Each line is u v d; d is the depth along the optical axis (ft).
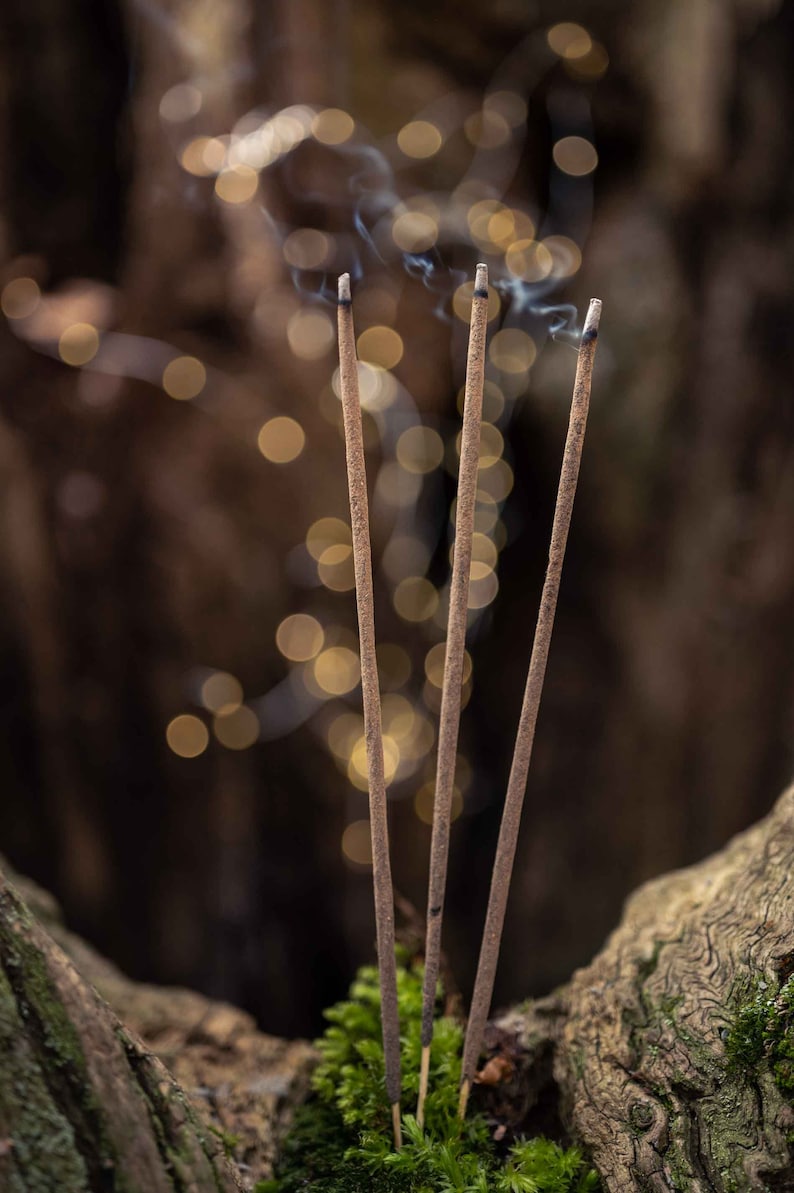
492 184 2.98
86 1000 1.28
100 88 2.86
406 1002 1.57
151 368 2.88
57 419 2.86
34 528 2.85
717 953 1.44
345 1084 1.50
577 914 3.34
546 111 3.05
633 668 3.28
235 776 3.12
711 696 3.20
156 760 3.08
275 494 3.01
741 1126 1.33
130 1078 1.27
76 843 3.04
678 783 3.27
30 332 2.79
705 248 3.07
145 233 2.87
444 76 2.89
